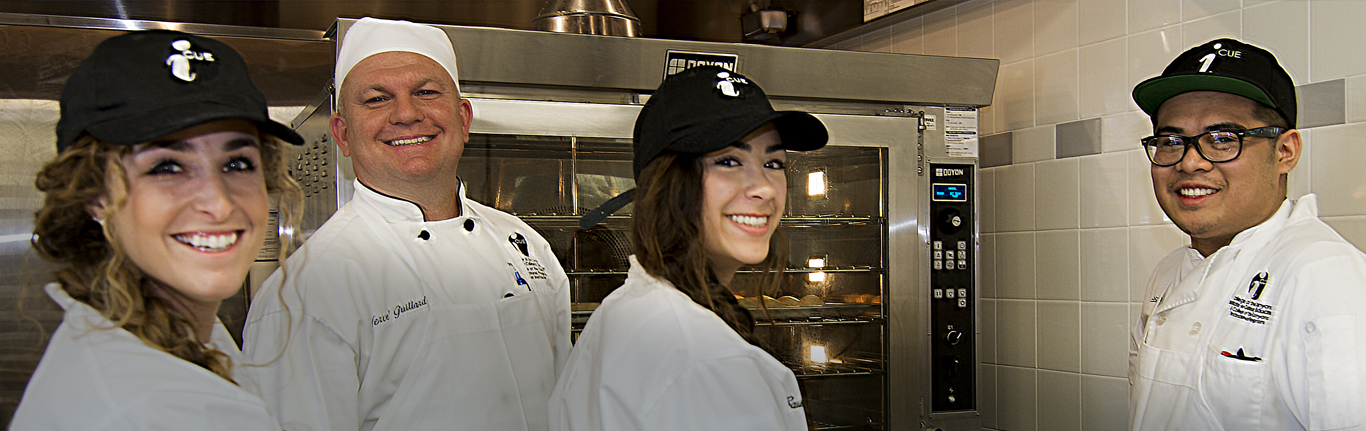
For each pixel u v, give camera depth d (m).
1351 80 1.74
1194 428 1.28
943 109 2.26
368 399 1.31
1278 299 1.19
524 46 1.84
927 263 2.24
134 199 0.72
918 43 2.72
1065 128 2.28
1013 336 2.46
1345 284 1.13
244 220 0.79
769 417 0.80
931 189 2.26
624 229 2.04
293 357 1.24
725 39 3.04
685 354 0.80
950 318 2.30
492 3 2.49
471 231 1.52
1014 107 2.44
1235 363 1.22
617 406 0.84
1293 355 1.16
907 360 2.22
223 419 0.72
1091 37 2.21
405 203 1.41
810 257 2.18
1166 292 1.47
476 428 1.38
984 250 2.55
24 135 2.32
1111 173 2.15
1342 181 1.76
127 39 0.73
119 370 0.67
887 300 2.21
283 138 0.83
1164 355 1.35
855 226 2.21
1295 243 1.21
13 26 2.32
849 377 2.23
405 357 1.34
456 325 1.40
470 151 1.89
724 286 0.96
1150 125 2.04
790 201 2.13
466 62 1.81
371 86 1.42
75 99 0.71
